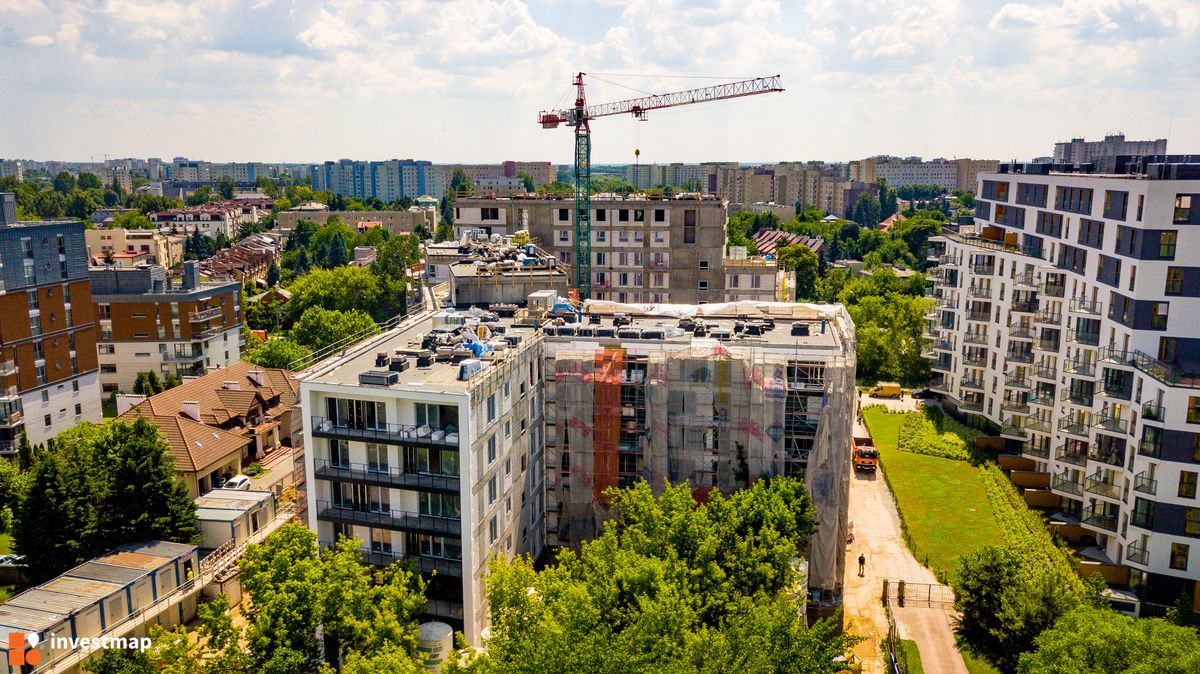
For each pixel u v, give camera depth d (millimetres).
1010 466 99375
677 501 58094
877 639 64875
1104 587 61750
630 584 49812
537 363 68438
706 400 66688
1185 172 74500
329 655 49344
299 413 60625
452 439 55250
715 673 40938
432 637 52688
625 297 136375
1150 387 71500
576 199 135750
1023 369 102500
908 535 81750
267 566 50969
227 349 137000
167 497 68688
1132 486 73125
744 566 54781
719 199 135000
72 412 109062
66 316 107625
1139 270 73812
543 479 71250
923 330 141625
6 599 66062
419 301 130250
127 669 45812
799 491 62281
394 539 58375
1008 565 64062
